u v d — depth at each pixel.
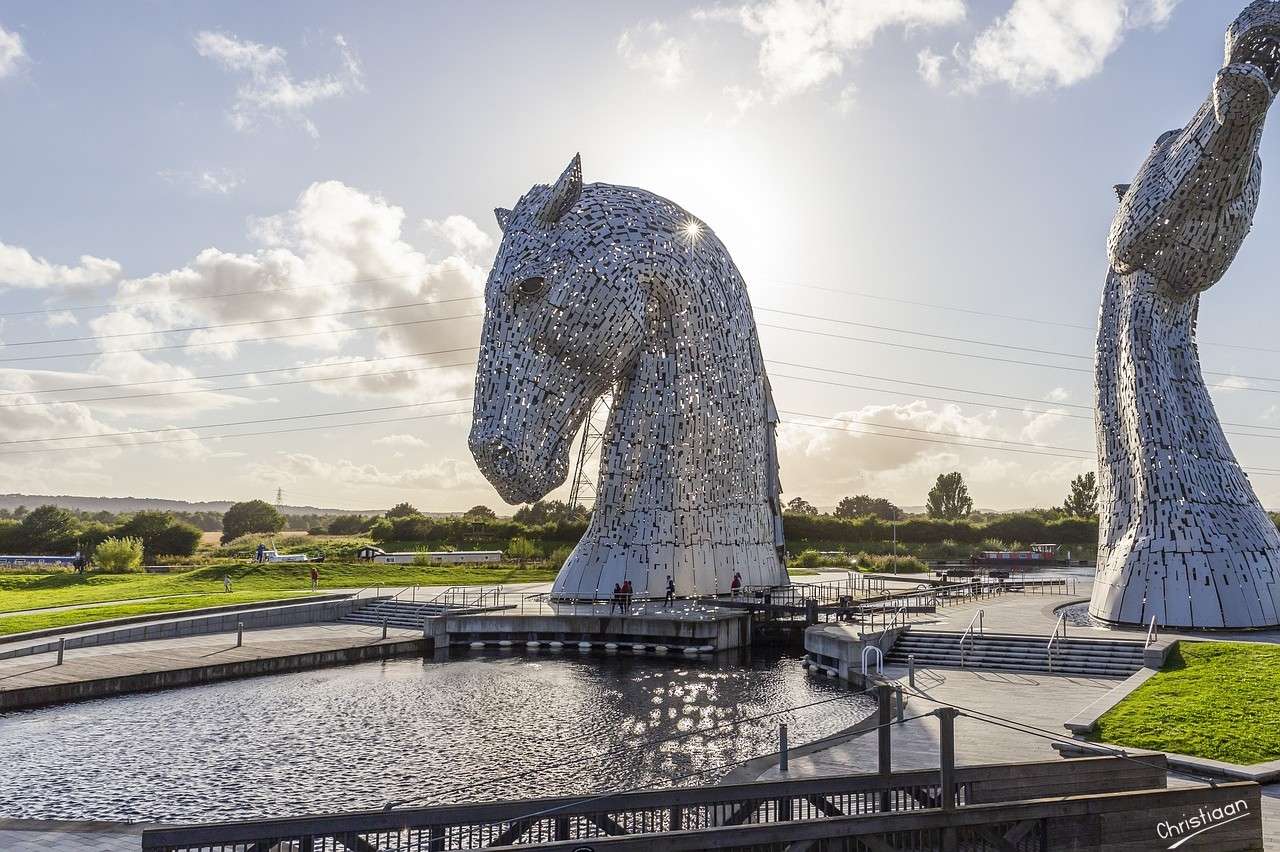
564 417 33.88
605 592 34.53
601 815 8.95
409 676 25.48
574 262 33.16
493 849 7.43
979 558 65.88
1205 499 26.56
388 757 16.73
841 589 41.78
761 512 38.41
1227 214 26.22
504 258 33.28
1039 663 23.17
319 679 24.97
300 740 18.02
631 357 36.06
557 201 33.19
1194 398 27.91
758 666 27.14
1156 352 28.02
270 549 70.38
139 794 14.58
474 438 33.06
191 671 23.98
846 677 24.09
